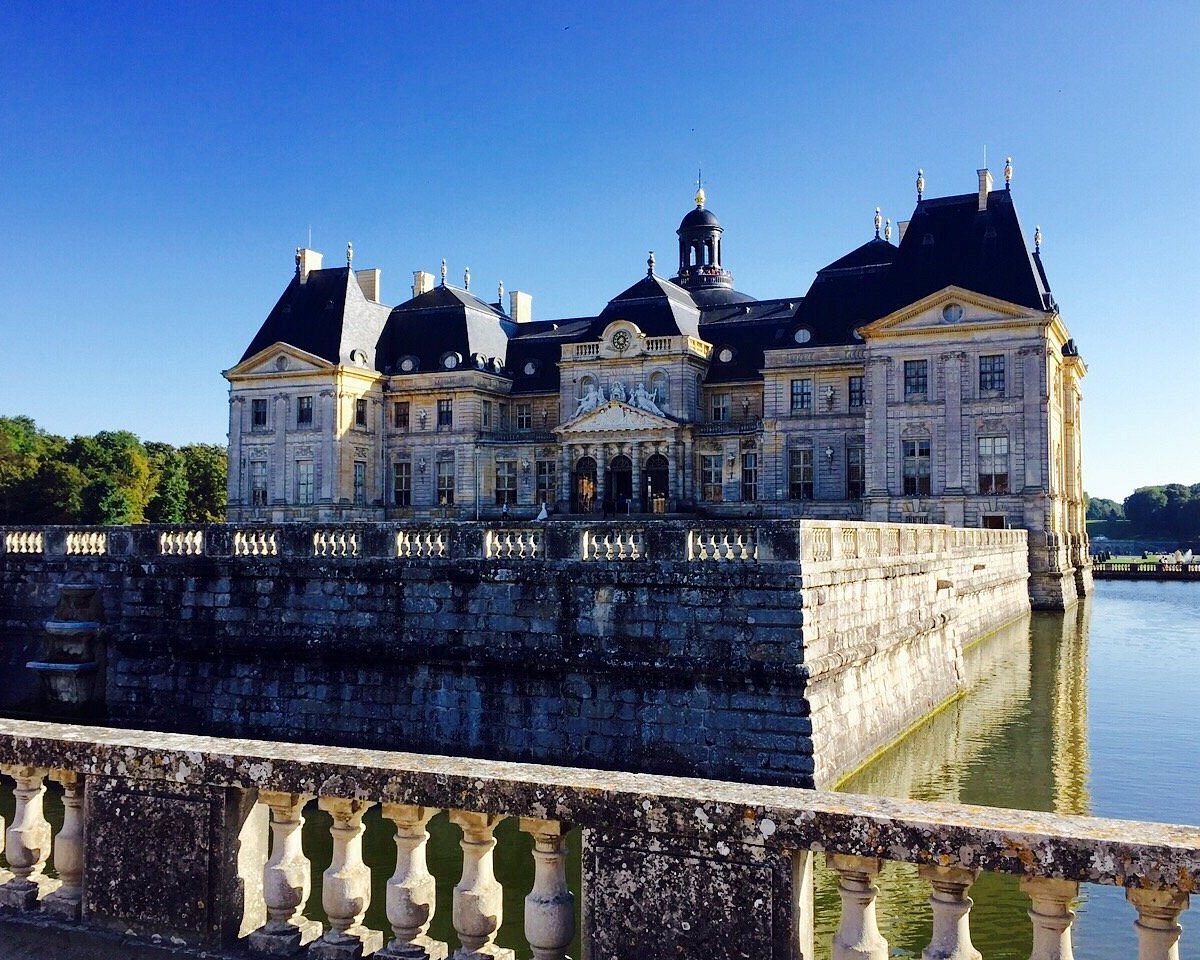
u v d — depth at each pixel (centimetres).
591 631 2261
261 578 2650
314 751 727
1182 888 507
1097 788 2289
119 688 2764
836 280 7219
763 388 7456
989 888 1647
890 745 2545
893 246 7325
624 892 625
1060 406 6931
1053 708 3177
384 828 1908
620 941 625
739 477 7350
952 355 6281
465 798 659
